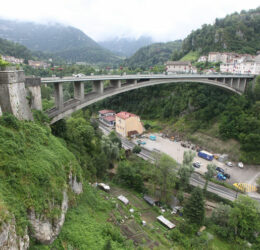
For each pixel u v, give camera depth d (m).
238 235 28.92
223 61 110.25
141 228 27.31
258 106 57.19
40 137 23.80
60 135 35.88
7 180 15.47
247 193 40.00
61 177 20.53
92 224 22.14
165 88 87.38
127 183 38.34
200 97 72.50
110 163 44.16
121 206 30.94
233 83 75.44
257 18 134.12
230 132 57.19
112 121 78.06
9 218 12.95
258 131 51.28
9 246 12.50
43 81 33.22
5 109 23.97
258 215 28.45
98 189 34.09
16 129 21.27
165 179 36.06
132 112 92.62
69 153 26.20
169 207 34.34
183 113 75.88
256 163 50.03
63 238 18.66
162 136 70.44
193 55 137.75
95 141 45.47
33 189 16.64
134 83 53.09
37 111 30.92
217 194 38.50
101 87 45.06
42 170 18.36
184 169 37.47
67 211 21.67
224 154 54.78
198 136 64.44
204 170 47.91
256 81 66.81
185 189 39.66
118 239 22.00
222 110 66.44
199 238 26.92
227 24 137.12
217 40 127.81
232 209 29.47
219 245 27.80
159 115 84.06
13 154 17.45
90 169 35.94
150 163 45.72
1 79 23.31
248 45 121.44
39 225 16.38
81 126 43.44
